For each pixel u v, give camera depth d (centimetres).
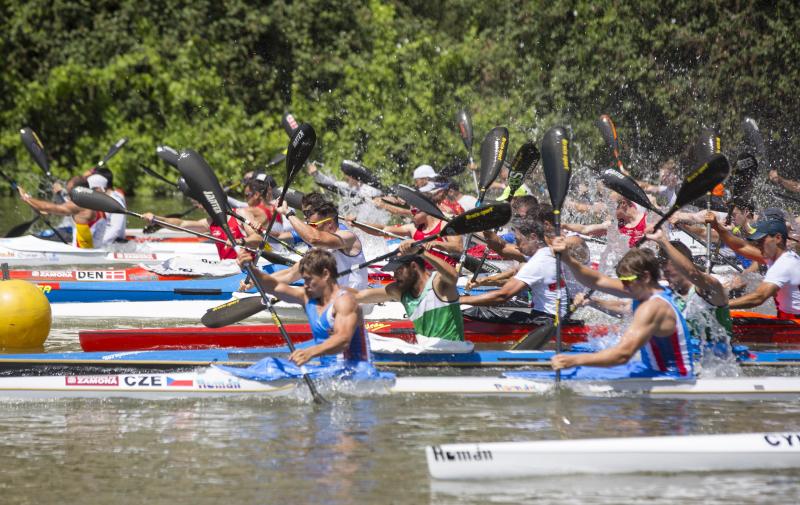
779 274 1933
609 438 1246
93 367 1650
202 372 1611
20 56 5862
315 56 6184
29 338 1945
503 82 5806
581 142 5391
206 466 1246
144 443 1345
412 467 1244
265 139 5794
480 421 1448
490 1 6084
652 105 5344
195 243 3656
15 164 5834
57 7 5859
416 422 1442
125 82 5816
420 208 2044
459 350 1745
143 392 1586
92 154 5747
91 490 1162
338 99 5984
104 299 2648
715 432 1394
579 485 1192
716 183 1697
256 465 1250
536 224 1984
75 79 5694
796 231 2730
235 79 6141
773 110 5203
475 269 2248
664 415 1484
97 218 3291
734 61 5181
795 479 1221
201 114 5897
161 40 5953
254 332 2000
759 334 2081
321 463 1258
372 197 3278
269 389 1583
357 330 1590
